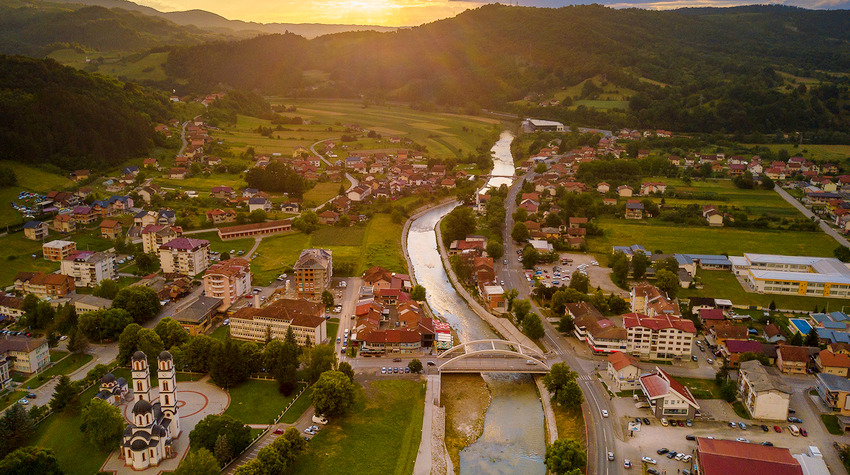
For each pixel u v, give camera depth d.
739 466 191.38
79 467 199.00
